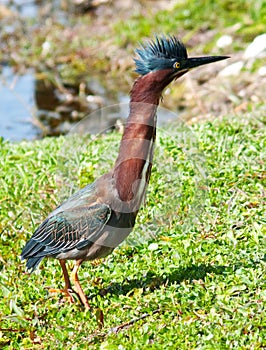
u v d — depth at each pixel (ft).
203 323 30.73
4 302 34.58
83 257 33.42
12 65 89.76
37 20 100.68
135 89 33.65
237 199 40.29
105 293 34.78
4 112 76.84
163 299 32.63
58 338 31.60
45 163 48.34
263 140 46.44
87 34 92.89
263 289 32.45
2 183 46.11
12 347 31.99
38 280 36.42
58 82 83.41
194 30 84.33
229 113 59.93
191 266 35.04
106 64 86.02
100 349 30.09
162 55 33.60
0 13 103.71
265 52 75.20
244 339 29.30
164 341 29.99
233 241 36.17
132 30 88.53
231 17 84.94
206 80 75.25
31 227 41.24
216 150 46.14
